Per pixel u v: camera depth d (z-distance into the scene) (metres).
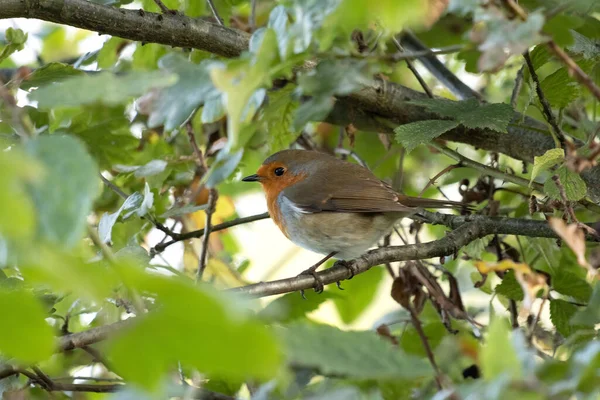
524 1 8.47
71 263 3.29
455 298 9.85
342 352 4.29
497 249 9.95
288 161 11.22
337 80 5.49
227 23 11.28
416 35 12.68
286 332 4.31
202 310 3.00
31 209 3.13
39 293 7.65
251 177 11.36
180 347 3.13
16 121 4.29
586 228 7.32
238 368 3.11
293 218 10.84
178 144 11.99
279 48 5.41
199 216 11.68
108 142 10.66
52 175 3.49
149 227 10.98
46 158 3.54
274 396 5.80
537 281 5.75
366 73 5.65
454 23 12.41
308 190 10.75
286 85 8.68
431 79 13.61
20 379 8.91
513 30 5.05
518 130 9.82
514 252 10.53
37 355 3.46
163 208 10.95
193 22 8.68
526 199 10.48
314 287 8.51
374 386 7.96
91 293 3.24
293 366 7.01
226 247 13.52
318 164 11.12
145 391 3.32
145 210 8.70
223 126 11.31
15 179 3.06
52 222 3.39
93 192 3.47
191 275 10.96
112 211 11.21
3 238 3.27
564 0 6.73
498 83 13.27
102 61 10.66
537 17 5.07
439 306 9.80
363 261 8.82
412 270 9.60
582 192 7.62
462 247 9.31
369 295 12.38
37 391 9.08
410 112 9.96
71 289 3.26
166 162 10.27
